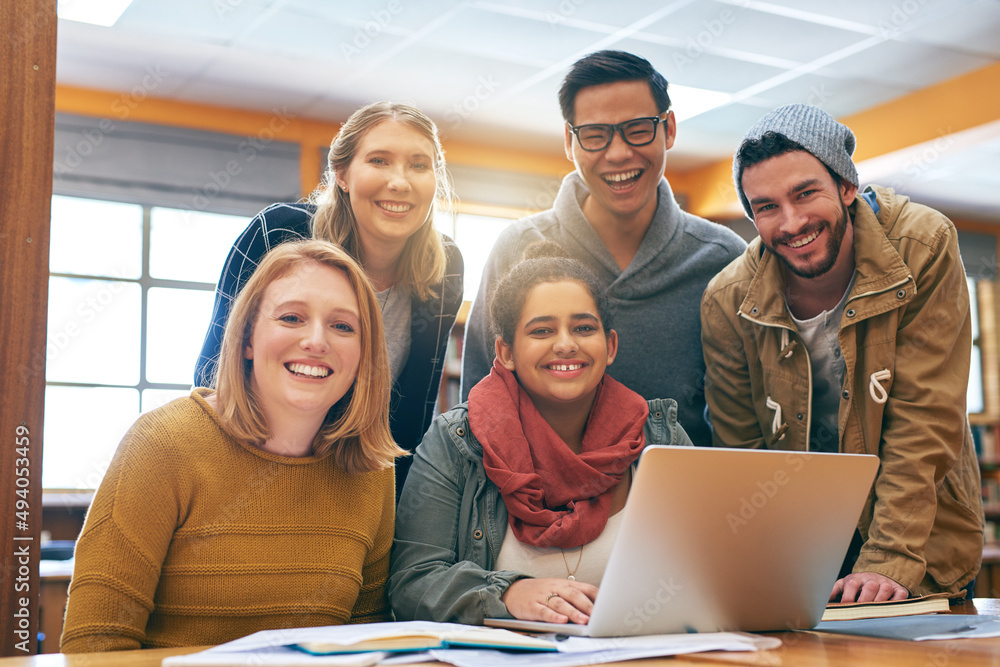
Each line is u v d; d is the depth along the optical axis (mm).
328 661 911
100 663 953
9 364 1173
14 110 1199
